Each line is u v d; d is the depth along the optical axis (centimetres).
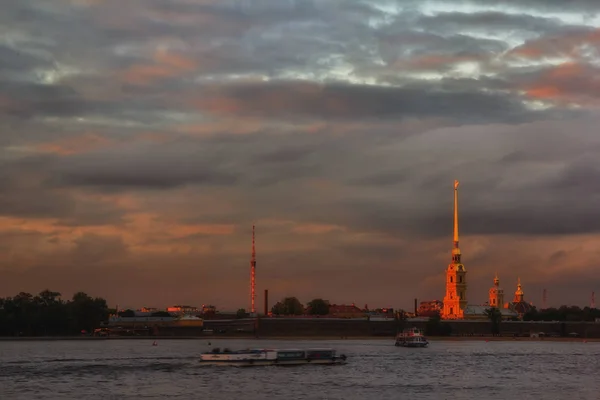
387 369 19850
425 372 19225
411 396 14562
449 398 14375
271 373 18325
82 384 16038
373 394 14750
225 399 13912
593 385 16700
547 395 14950
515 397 14625
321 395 14512
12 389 15250
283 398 14062
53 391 14925
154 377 17325
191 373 18225
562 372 19750
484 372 19562
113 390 15062
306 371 18875
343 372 18775
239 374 18038
